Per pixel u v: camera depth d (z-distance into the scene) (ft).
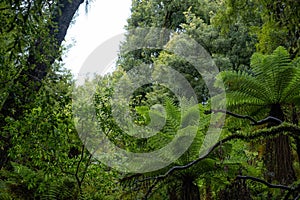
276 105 9.97
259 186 11.64
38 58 8.30
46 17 7.92
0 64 7.41
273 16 13.65
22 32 5.93
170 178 10.62
